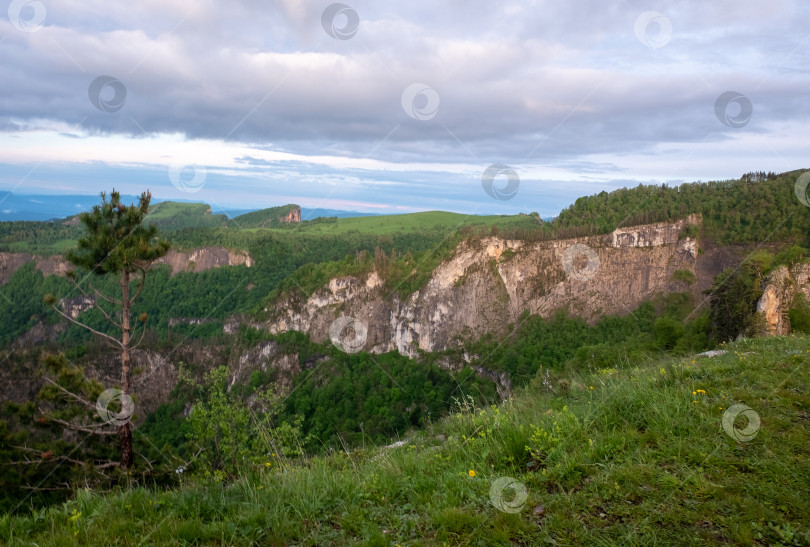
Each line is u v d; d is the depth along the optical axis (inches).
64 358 806.5
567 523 163.9
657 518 163.0
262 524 179.2
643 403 259.4
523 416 287.6
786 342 442.9
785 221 4480.8
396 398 4788.4
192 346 5979.3
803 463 191.8
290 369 5728.3
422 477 213.9
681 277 4877.0
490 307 5629.9
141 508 199.2
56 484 689.0
